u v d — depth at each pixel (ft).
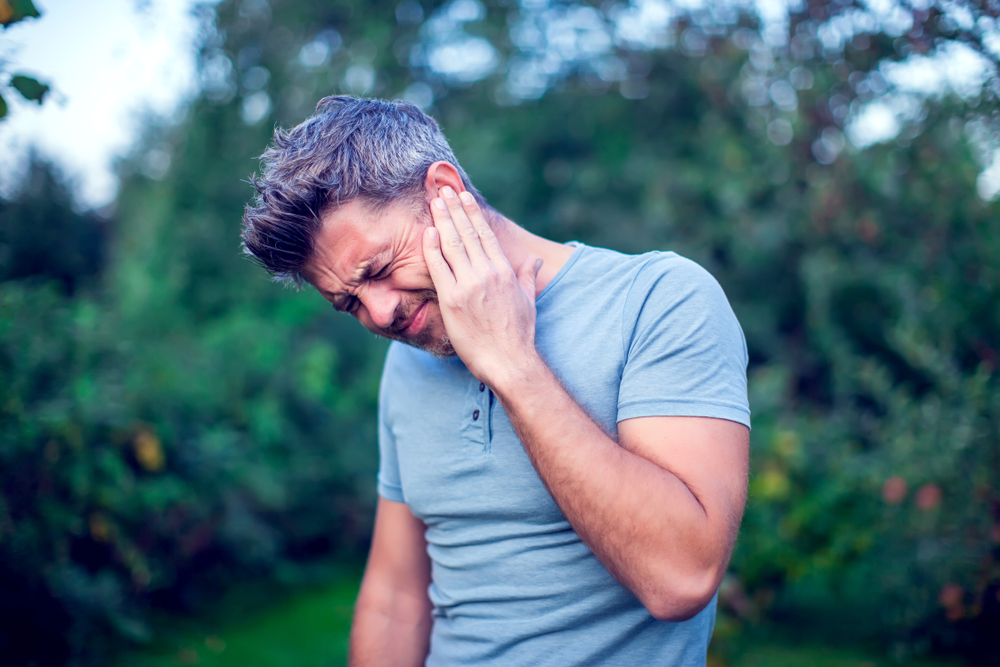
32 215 15.98
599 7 17.54
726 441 2.90
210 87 15.56
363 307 3.42
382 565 4.25
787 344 17.28
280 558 12.89
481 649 3.47
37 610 7.88
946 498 8.72
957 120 7.61
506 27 18.24
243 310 15.89
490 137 19.26
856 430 11.80
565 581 3.26
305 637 10.24
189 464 10.68
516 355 2.90
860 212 11.23
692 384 2.96
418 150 3.27
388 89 17.25
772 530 10.19
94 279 18.15
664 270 3.25
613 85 19.49
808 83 9.93
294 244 3.18
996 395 8.52
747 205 17.04
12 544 7.63
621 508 2.67
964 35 6.21
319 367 14.85
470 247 3.04
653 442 2.92
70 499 8.52
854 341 14.87
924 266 10.21
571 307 3.37
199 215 16.72
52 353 8.66
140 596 9.96
